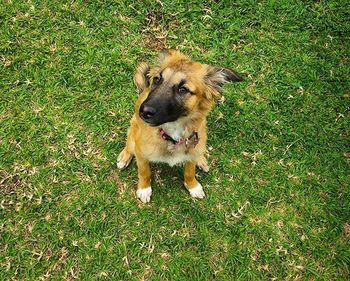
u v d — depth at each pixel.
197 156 0.82
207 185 0.92
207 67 0.72
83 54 1.02
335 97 1.01
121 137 0.95
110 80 0.99
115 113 0.97
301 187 0.92
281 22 1.09
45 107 0.96
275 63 1.04
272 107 1.00
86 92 0.98
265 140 0.96
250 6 1.09
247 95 1.00
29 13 1.05
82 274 0.83
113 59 1.01
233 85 1.01
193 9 1.08
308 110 1.00
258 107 0.99
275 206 0.91
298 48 1.06
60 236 0.85
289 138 0.96
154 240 0.86
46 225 0.86
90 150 0.93
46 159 0.92
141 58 1.03
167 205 0.90
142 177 0.86
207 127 0.97
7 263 0.83
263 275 0.85
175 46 1.05
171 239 0.86
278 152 0.95
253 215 0.90
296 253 0.87
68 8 1.06
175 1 1.08
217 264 0.85
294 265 0.86
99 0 1.07
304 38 1.07
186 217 0.89
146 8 1.07
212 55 1.04
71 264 0.83
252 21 1.08
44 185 0.90
